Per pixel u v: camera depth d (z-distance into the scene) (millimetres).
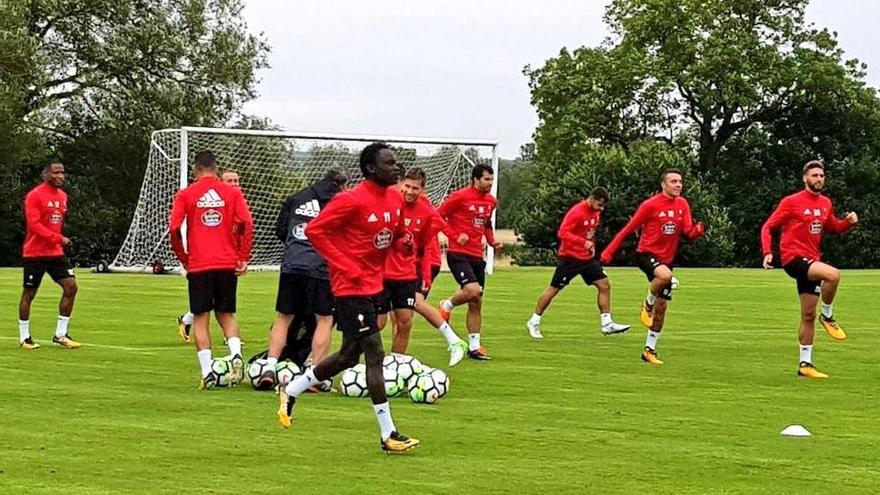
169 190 38188
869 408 12109
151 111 55281
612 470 8984
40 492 8117
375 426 10617
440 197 38625
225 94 57625
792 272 14727
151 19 56000
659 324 15734
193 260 12930
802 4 66250
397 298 13797
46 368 14391
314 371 10078
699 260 57188
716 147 68000
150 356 15703
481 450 9664
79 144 57219
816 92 64562
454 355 15094
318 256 12766
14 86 50719
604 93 66750
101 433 10156
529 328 18812
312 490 8242
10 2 51156
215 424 10617
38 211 16172
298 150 38312
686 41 65188
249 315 21906
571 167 60875
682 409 11930
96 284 30016
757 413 11719
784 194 65000
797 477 8859
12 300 24750
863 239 62375
